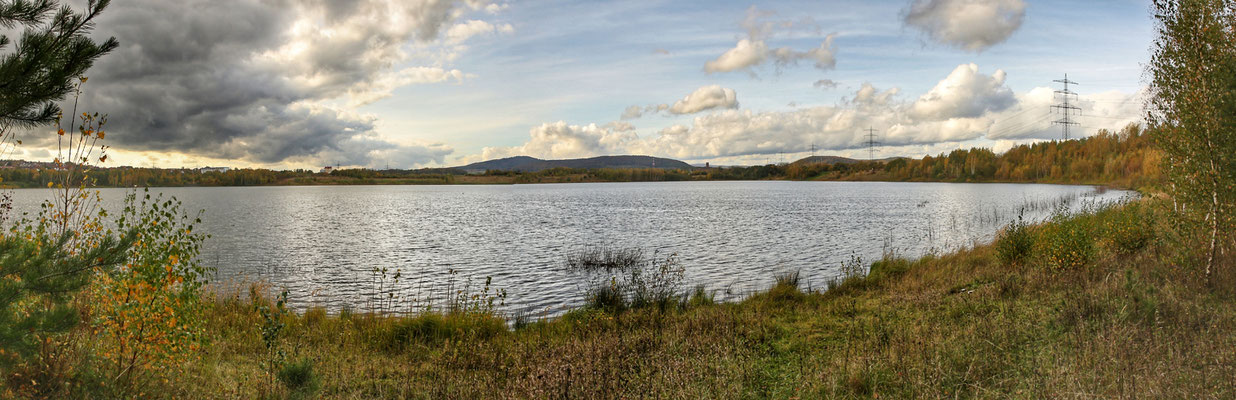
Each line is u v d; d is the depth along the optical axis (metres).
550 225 46.62
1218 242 10.04
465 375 7.72
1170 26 10.47
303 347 8.96
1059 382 5.79
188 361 7.02
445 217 57.84
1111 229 14.59
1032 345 7.60
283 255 28.39
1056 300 10.02
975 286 12.69
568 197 115.69
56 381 5.45
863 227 41.91
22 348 4.93
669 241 33.91
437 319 10.84
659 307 12.92
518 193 151.12
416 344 9.49
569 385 6.66
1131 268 11.33
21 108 5.36
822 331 9.71
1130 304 8.58
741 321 10.56
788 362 7.89
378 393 7.16
